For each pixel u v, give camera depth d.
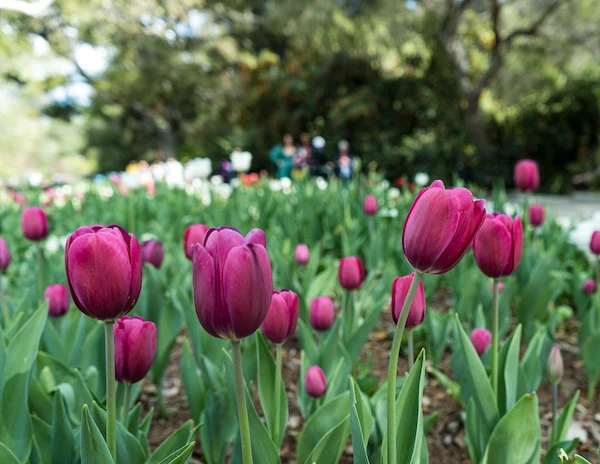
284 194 5.85
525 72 21.75
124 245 0.99
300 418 2.31
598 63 21.53
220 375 1.87
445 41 19.30
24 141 37.69
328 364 1.96
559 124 20.69
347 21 22.45
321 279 2.88
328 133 23.23
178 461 1.10
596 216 3.38
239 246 0.91
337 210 4.94
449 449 2.10
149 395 2.54
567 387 2.56
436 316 2.67
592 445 2.08
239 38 28.16
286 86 23.64
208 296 0.93
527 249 3.13
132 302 1.04
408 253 1.01
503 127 22.03
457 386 2.17
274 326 1.38
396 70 23.34
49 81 29.86
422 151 19.47
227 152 25.69
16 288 3.84
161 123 36.53
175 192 6.64
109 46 26.73
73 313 2.25
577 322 3.42
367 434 1.38
